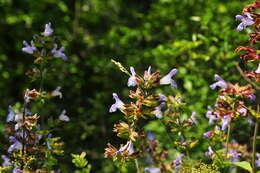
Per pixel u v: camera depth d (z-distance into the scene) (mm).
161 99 1093
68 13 2547
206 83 1569
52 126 1157
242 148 1233
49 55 1182
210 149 1105
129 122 950
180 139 1100
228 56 1490
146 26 2037
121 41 2133
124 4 2717
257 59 970
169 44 1731
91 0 2686
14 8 2586
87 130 2012
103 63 2238
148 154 1027
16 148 1087
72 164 1811
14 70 2449
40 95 1132
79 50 2514
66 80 2271
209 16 1555
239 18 983
